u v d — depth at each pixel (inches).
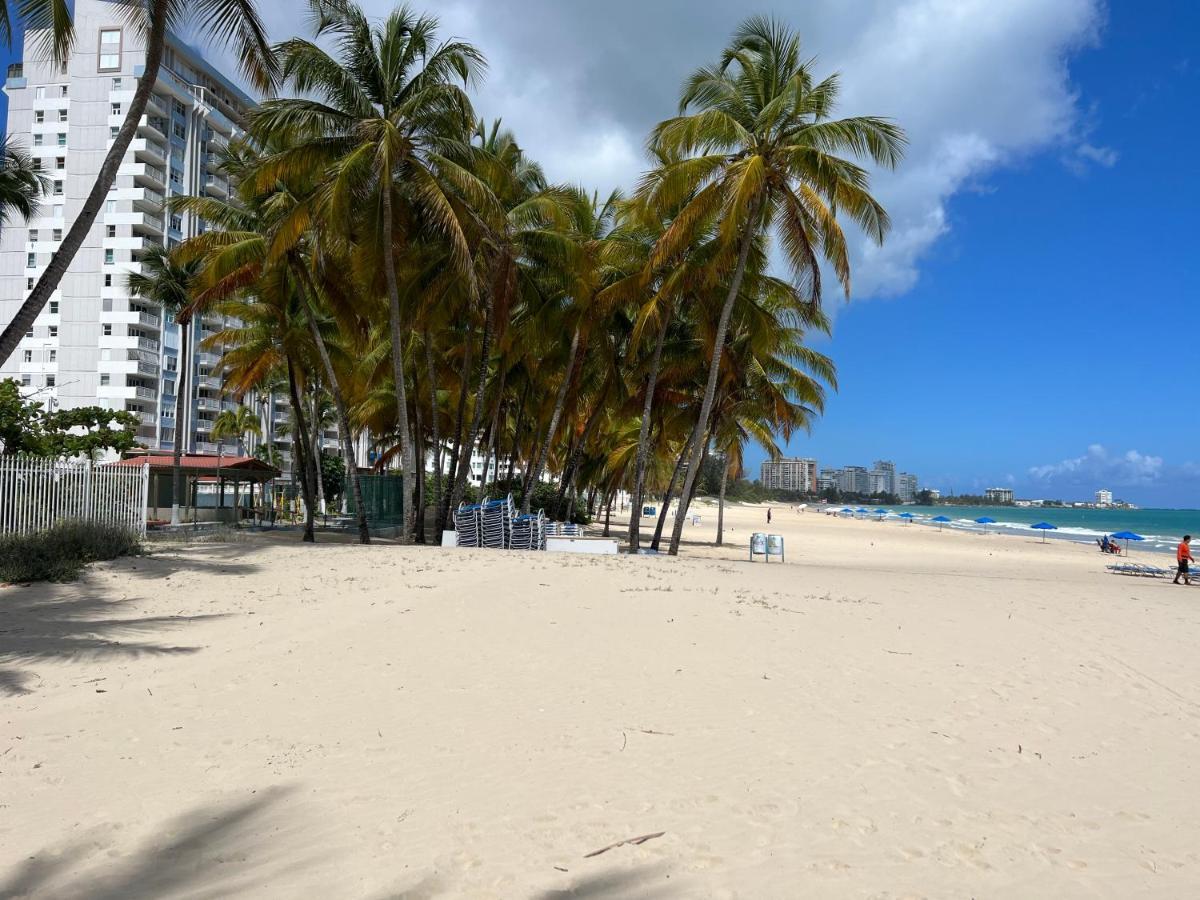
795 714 234.7
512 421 1595.7
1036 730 227.6
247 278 836.0
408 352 1047.0
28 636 311.1
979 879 138.8
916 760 199.0
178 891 128.9
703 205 717.9
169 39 2458.2
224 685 253.3
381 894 128.7
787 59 756.0
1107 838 157.4
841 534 2117.4
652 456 1509.6
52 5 467.8
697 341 924.0
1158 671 311.0
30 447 924.0
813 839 152.8
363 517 830.5
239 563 541.0
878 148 690.8
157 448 2445.9
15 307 2407.7
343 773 182.7
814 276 735.7
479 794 171.5
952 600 486.6
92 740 201.3
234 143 880.3
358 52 738.8
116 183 2380.7
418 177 717.9
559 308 885.2
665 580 514.3
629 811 163.9
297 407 896.3
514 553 692.1
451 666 282.5
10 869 135.0
